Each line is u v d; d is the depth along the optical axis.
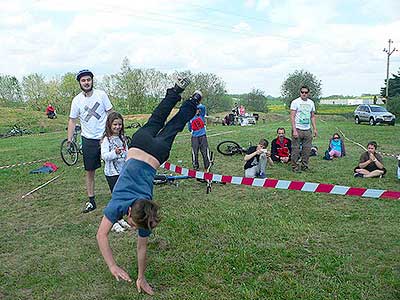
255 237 5.23
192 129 9.39
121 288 4.12
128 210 3.51
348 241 5.08
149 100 48.38
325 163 10.61
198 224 5.73
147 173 3.84
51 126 34.06
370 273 4.25
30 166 11.29
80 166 11.15
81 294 4.06
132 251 4.95
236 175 9.31
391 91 56.75
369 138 17.17
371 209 6.32
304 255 4.71
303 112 9.21
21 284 4.31
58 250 5.13
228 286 4.09
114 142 5.90
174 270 4.41
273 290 3.96
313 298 3.81
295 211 6.27
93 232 5.71
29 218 6.48
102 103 6.52
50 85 53.47
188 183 8.34
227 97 49.81
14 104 55.22
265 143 8.77
